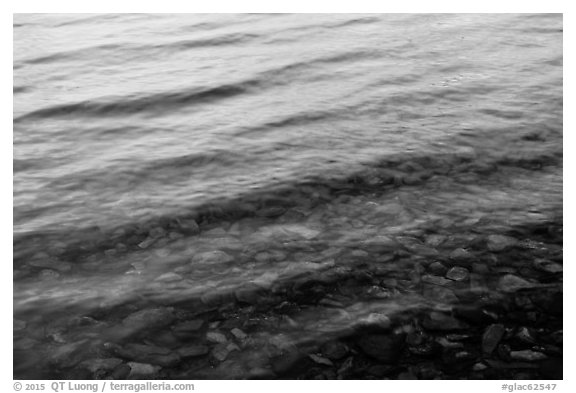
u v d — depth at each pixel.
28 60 9.62
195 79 8.56
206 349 3.61
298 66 9.00
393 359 3.52
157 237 4.75
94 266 4.39
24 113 7.44
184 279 4.22
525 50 9.50
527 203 5.09
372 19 11.74
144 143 6.55
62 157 6.24
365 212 5.04
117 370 3.48
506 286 4.06
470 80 8.19
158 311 3.91
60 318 3.86
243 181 5.59
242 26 11.55
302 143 6.40
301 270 4.28
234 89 8.15
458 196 5.25
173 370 3.47
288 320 3.82
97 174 5.82
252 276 4.23
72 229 4.85
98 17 12.57
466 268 4.25
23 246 4.61
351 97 7.71
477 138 6.35
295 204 5.20
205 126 6.96
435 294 4.00
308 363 3.50
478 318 3.79
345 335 3.68
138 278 4.24
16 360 3.55
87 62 9.52
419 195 5.29
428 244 4.54
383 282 4.13
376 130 6.67
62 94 8.09
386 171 5.71
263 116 7.19
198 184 5.57
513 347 3.57
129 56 9.80
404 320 3.78
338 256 4.43
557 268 4.22
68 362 3.54
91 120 7.25
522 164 5.80
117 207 5.19
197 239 4.72
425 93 7.75
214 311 3.91
